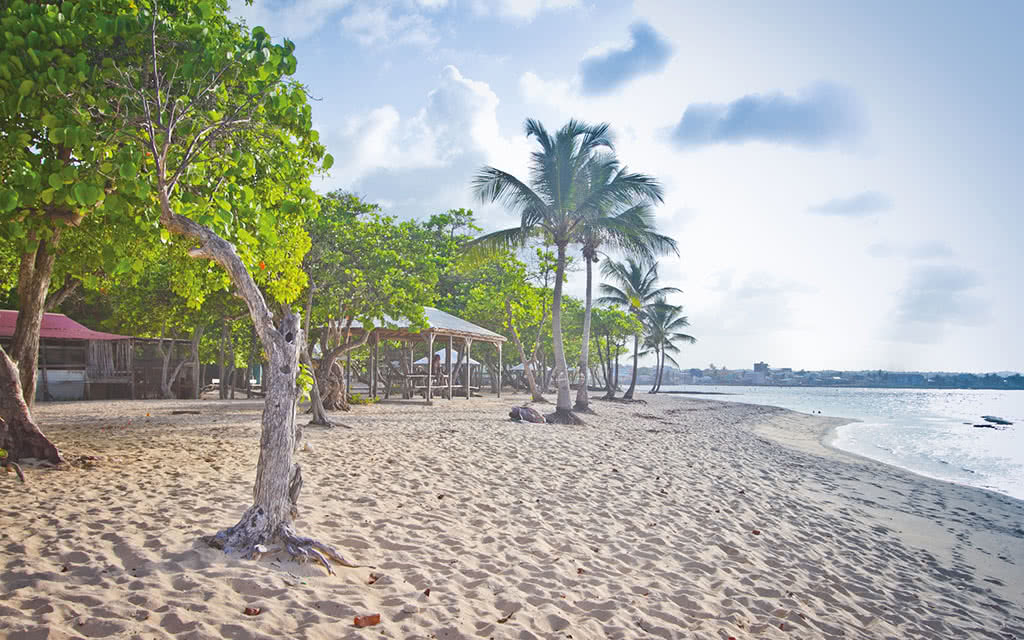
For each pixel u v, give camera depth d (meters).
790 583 6.35
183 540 5.45
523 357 36.47
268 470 5.35
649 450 14.94
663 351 53.03
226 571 4.78
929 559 8.17
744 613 5.39
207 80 6.27
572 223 23.62
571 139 22.78
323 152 8.16
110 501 6.80
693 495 9.98
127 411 20.33
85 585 4.35
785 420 36.59
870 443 27.11
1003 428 37.56
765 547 7.54
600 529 7.47
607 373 48.28
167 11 8.20
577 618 4.84
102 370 28.45
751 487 11.47
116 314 27.44
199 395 31.92
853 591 6.45
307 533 6.09
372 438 13.52
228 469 9.22
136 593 4.25
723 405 47.88
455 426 17.20
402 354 35.34
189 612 4.03
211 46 6.98
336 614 4.31
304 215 9.18
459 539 6.44
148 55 6.61
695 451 15.98
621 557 6.54
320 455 10.73
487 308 38.34
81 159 6.12
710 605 5.46
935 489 14.67
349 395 28.03
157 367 32.25
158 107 5.84
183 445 11.73
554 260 37.12
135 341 31.58
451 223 44.12
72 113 5.99
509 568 5.76
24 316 9.43
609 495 9.28
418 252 22.03
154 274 23.66
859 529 9.32
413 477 9.27
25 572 4.50
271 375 5.45
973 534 10.00
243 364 39.91
